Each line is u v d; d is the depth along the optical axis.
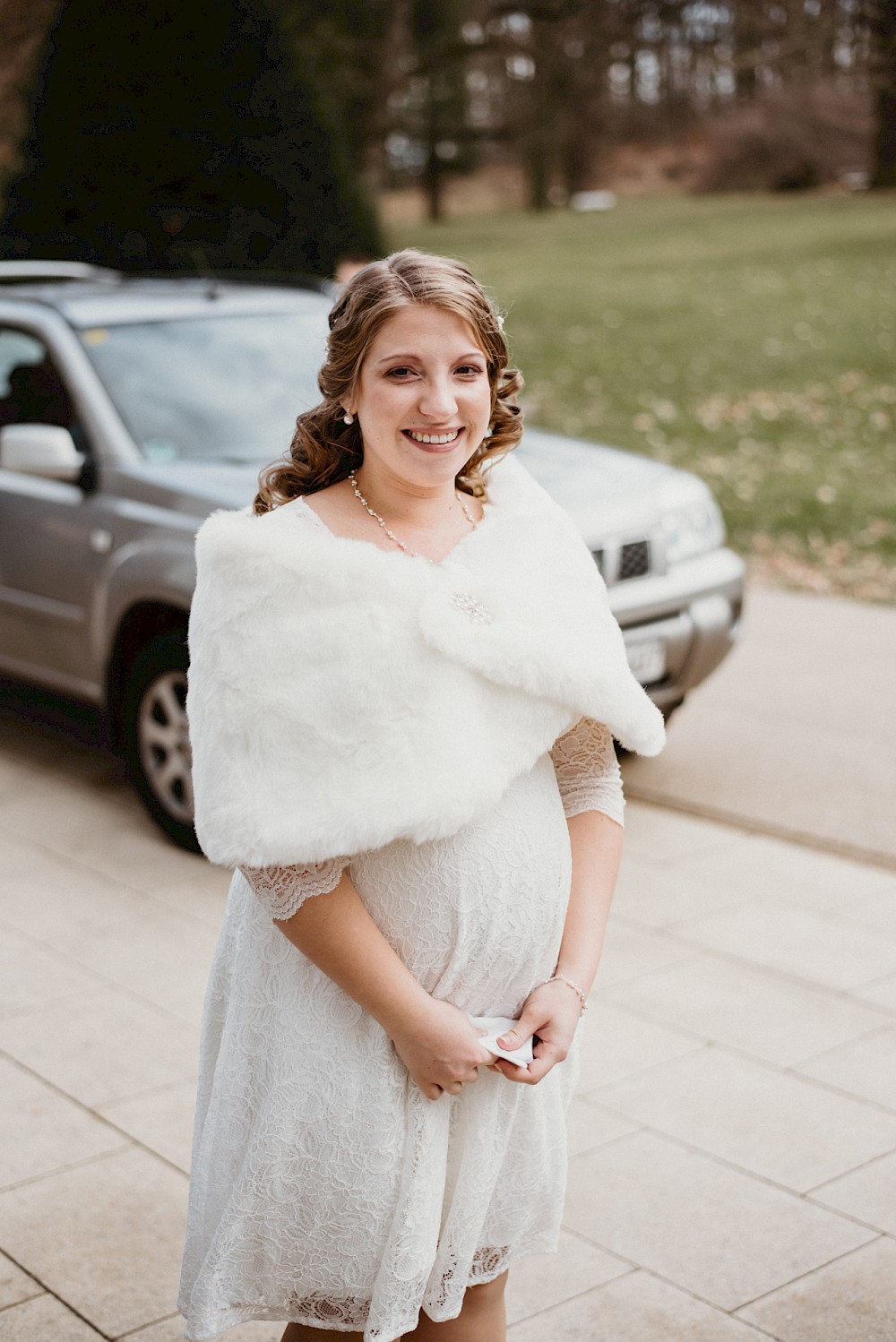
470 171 35.44
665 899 4.51
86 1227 2.89
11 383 5.57
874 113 25.39
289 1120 1.81
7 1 14.03
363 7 21.94
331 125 11.78
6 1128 3.26
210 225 11.33
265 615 1.71
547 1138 1.96
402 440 1.80
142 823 5.24
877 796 5.31
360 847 1.67
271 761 1.70
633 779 5.56
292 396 5.48
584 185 35.12
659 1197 2.96
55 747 6.11
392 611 1.71
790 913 4.39
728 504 10.53
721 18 20.45
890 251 18.62
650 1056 3.54
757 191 29.58
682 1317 2.59
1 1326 2.59
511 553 1.86
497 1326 2.02
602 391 13.88
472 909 1.79
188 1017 3.80
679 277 18.56
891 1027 3.69
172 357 5.51
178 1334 2.57
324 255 11.65
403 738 1.69
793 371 13.80
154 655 4.89
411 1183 1.80
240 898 1.93
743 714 6.33
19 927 4.37
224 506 4.70
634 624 4.98
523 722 1.78
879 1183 3.01
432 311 1.77
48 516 5.27
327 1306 1.91
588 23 21.84
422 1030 1.73
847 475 11.02
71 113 11.11
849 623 7.88
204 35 11.06
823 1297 2.65
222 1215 1.87
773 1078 3.44
